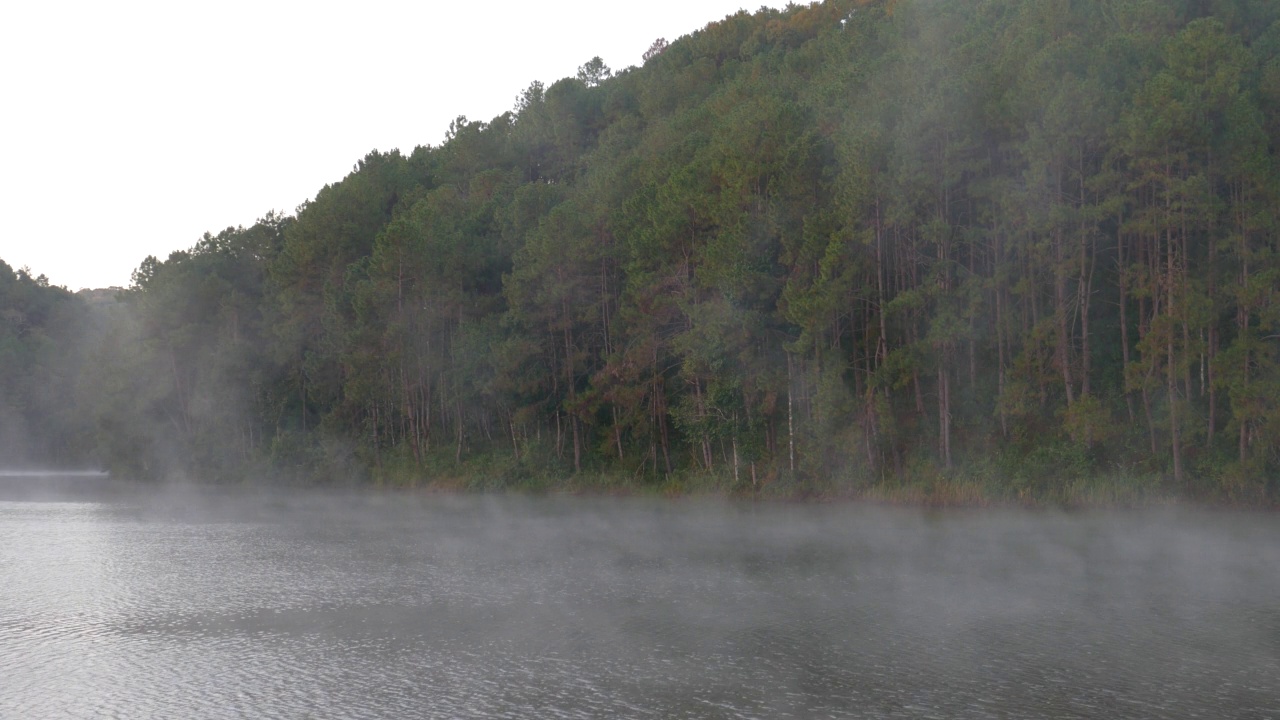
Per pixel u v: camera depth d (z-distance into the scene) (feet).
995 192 175.42
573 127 383.24
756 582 107.45
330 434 297.74
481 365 256.93
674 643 81.10
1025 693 66.33
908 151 178.09
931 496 178.70
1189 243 177.58
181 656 80.53
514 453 261.65
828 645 79.51
